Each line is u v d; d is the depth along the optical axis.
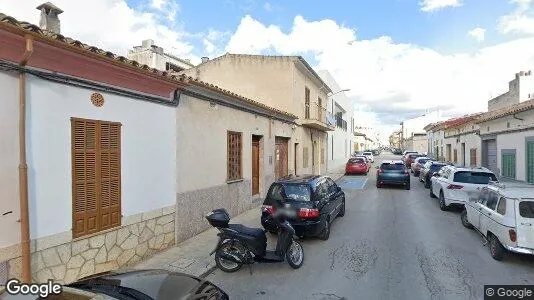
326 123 24.00
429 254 7.16
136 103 6.48
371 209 12.37
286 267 6.53
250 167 12.00
